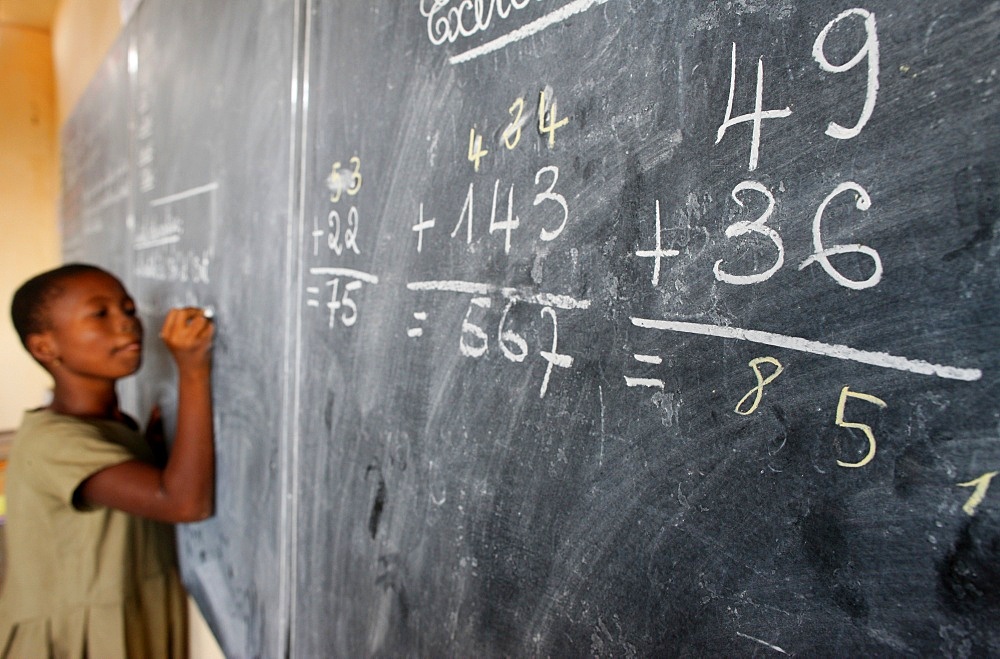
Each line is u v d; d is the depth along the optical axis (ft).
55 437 3.16
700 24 1.06
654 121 1.13
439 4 1.72
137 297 5.39
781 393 0.95
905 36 0.80
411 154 1.85
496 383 1.54
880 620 0.85
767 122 0.96
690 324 1.08
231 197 3.22
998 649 0.74
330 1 2.30
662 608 1.15
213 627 3.63
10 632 3.39
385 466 2.01
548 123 1.37
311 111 2.43
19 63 11.34
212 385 3.51
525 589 1.47
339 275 2.26
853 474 0.87
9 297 11.41
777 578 0.97
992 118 0.73
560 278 1.35
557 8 1.34
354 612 2.22
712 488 1.06
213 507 3.55
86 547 3.48
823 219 0.89
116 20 6.31
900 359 0.82
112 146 6.42
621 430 1.22
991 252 0.74
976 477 0.75
